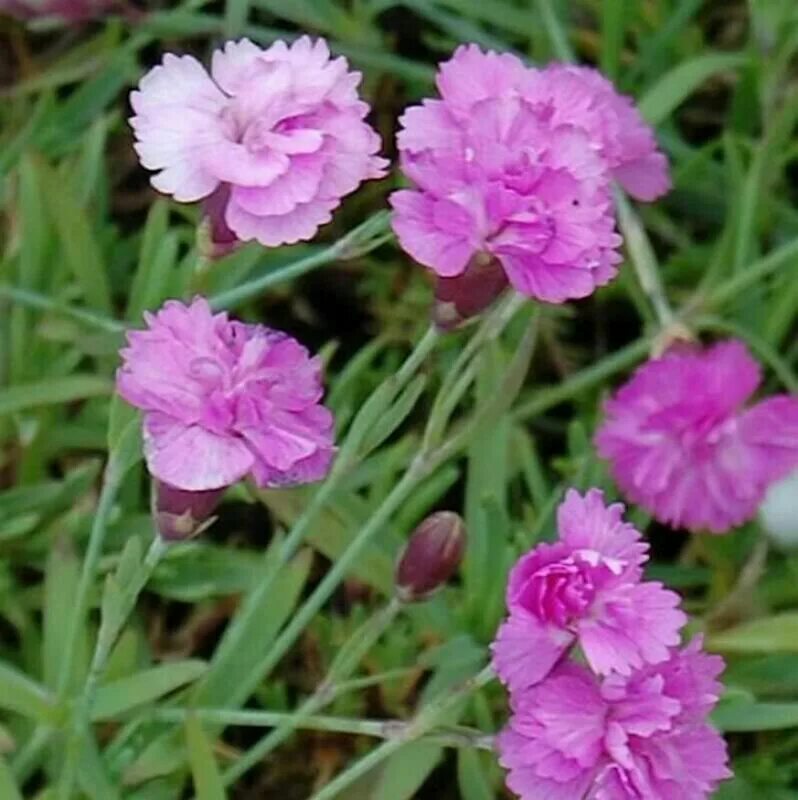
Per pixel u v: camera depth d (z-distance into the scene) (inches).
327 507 19.2
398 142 16.3
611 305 22.2
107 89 22.0
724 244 21.3
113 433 16.5
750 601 19.5
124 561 16.3
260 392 15.3
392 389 16.7
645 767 15.7
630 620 15.5
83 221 20.1
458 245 15.7
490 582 19.4
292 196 15.7
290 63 16.0
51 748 18.4
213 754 18.1
